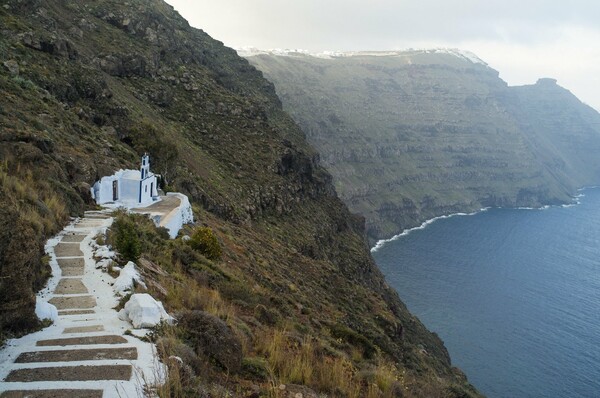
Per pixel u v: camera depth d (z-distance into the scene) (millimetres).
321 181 92000
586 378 82875
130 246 14805
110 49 67000
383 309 49312
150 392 7062
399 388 13102
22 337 8930
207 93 77812
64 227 18922
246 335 12539
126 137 46656
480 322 107375
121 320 10148
